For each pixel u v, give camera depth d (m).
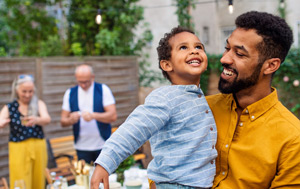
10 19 7.08
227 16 7.95
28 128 3.65
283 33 1.16
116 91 6.05
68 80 5.52
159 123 1.09
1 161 4.79
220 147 1.29
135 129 1.03
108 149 0.98
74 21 6.68
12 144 3.61
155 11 7.85
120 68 6.11
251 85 1.20
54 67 5.36
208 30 8.06
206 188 1.21
